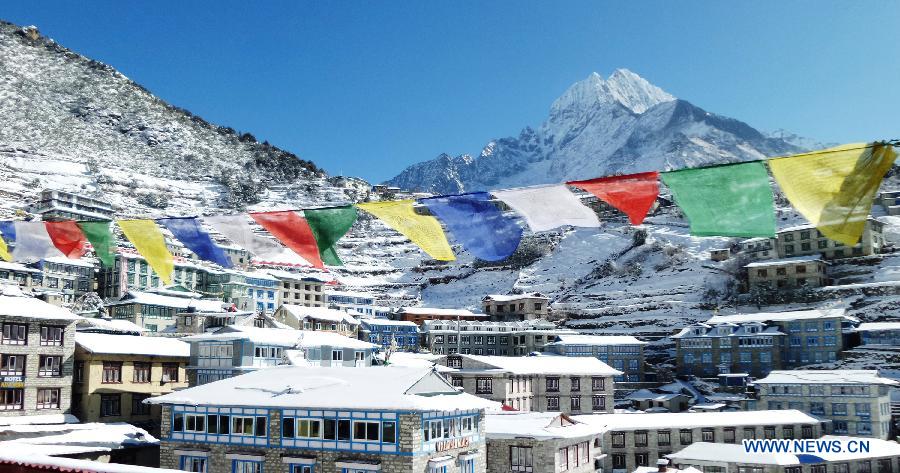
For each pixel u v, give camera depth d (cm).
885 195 19525
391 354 10325
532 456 5516
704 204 1341
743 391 11975
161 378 7094
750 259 17675
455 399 4616
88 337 6800
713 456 7212
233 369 6681
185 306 11969
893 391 10719
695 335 13762
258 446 4481
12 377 5903
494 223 1544
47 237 2041
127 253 14588
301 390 4575
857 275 15550
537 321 16725
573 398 9912
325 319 13138
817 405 9694
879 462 7375
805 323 12950
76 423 6150
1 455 1997
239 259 18038
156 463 5806
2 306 6044
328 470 4209
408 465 3988
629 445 8112
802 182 1269
